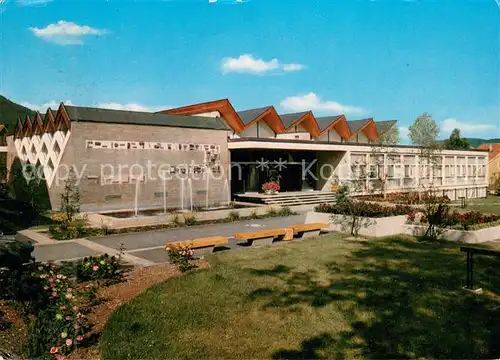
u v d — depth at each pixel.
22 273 7.30
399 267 9.79
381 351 5.56
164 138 21.30
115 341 5.82
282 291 7.94
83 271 8.57
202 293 7.80
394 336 5.99
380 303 7.27
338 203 16.45
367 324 6.39
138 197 20.27
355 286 8.23
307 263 10.20
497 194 40.38
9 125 28.56
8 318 6.39
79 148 18.42
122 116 20.22
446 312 6.85
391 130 33.25
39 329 5.68
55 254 11.46
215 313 6.84
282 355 5.46
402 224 15.02
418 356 5.43
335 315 6.75
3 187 23.39
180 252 10.02
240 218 18.92
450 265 9.99
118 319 6.54
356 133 35.66
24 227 16.22
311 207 23.83
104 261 8.66
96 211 18.86
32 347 5.41
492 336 5.97
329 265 9.99
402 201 20.86
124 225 15.80
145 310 6.92
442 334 6.04
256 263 10.18
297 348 5.66
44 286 6.81
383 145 29.53
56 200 20.28
